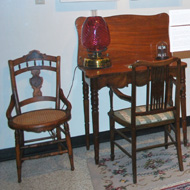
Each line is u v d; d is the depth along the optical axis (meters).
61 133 2.43
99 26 2.02
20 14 2.11
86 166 2.12
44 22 2.18
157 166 2.05
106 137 2.56
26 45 2.18
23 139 2.16
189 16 2.51
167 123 1.89
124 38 2.31
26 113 2.06
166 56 2.30
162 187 1.78
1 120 2.26
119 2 2.31
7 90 2.22
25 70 2.10
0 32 2.10
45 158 2.30
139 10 2.38
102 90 2.45
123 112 2.00
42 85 2.30
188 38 2.53
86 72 1.92
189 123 2.74
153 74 1.70
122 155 2.27
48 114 2.00
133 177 1.84
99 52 2.06
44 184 1.91
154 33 2.39
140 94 2.59
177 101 1.83
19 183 1.94
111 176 1.96
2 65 2.16
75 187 1.85
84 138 2.49
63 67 2.31
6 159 2.31
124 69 1.99
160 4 2.42
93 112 1.98
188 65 2.61
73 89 2.38
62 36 2.24
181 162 1.94
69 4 2.20
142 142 2.49
